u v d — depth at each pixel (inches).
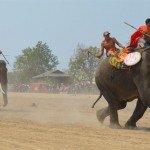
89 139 690.8
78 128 837.2
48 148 609.3
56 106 1640.0
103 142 662.5
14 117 1075.3
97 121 999.0
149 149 606.2
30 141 668.1
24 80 6747.1
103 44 915.4
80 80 4830.2
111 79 879.7
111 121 895.1
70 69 5083.7
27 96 2733.8
